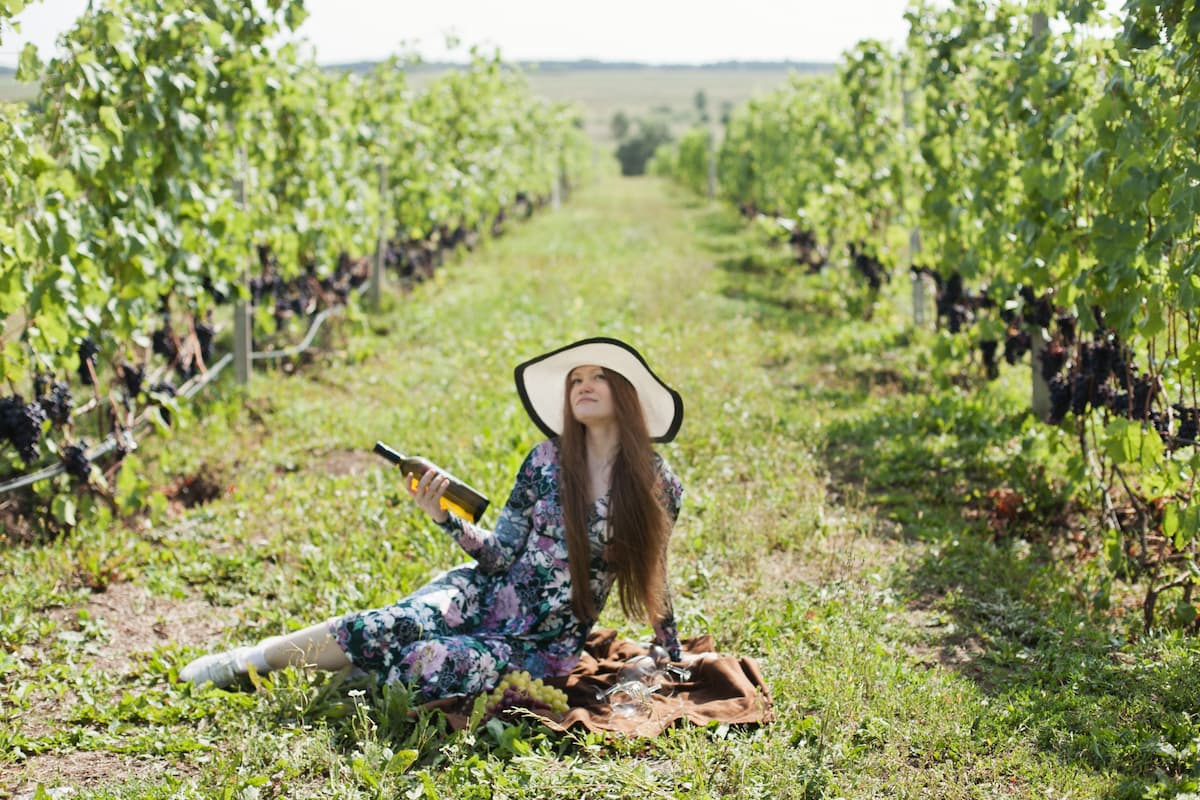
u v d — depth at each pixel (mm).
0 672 4285
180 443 7551
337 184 10977
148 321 6742
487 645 3953
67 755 3725
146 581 5352
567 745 3734
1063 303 5941
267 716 3844
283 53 9203
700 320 12180
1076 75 6027
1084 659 4359
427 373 9789
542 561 4027
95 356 6434
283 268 10062
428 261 15188
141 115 6270
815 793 3445
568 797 3414
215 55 7273
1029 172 6148
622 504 3980
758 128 23531
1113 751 3656
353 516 6059
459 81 17672
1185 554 5004
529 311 12672
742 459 7152
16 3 5031
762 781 3484
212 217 7418
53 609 4992
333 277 11336
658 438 4156
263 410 8508
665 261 17625
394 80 13625
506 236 22469
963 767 3617
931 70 9344
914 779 3484
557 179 32594
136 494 6113
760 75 162625
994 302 8500
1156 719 3908
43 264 5523
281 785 3488
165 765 3650
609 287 14453
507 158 21828
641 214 29938
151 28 6535
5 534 5816
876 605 4988
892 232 11352
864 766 3594
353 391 9273
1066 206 6148
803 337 11430
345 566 5371
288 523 6059
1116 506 5855
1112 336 5684
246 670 4090
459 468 6727
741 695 3949
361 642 3947
